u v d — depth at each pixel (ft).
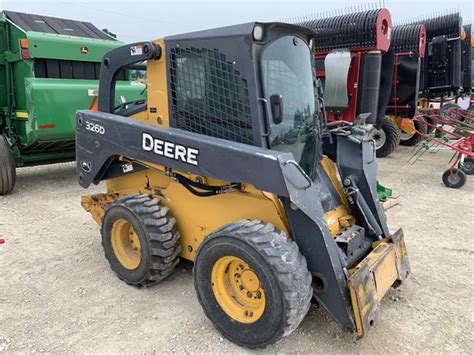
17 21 19.90
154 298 10.77
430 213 17.66
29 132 19.60
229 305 8.95
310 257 8.48
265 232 8.18
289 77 9.76
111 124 10.80
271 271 7.80
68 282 11.64
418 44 29.63
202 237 10.38
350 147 11.25
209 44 9.23
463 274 12.21
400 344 9.07
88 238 14.84
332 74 24.80
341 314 8.33
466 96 43.39
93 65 22.07
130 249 11.45
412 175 24.79
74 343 9.07
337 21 25.63
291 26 9.47
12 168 19.69
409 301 10.73
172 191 10.78
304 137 10.32
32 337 9.25
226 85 9.18
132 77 24.73
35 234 15.21
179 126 10.19
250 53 8.67
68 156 22.80
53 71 20.42
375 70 25.00
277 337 8.09
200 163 9.04
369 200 11.05
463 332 9.49
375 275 8.86
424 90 38.24
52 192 20.86
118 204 10.85
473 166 24.81
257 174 8.15
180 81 9.94
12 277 11.93
